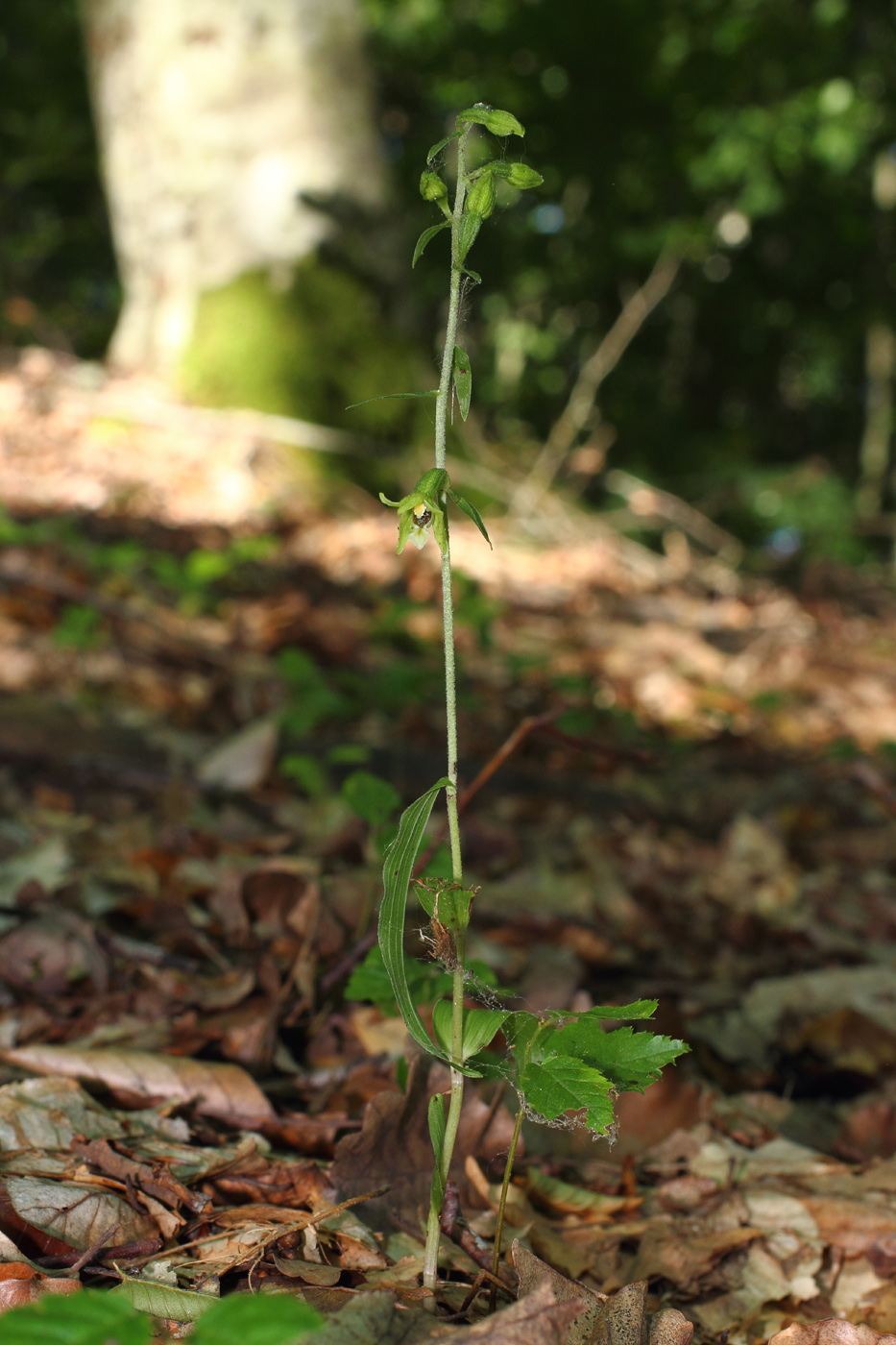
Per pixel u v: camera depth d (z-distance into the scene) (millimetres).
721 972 2672
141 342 8555
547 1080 1097
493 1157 1562
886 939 3121
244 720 3818
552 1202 1594
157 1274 1215
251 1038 1836
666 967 2646
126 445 7395
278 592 5691
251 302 8094
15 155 15586
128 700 3707
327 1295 1203
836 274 17766
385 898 1064
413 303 8977
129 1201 1322
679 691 5492
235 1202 1414
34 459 6949
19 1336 710
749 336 19109
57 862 2359
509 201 1067
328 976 1988
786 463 19719
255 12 8219
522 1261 1214
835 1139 1950
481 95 15008
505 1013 1131
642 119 15055
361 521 7246
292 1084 1782
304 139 8281
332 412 8117
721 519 12758
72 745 3129
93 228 16141
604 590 7453
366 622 5449
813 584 8742
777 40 14469
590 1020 1123
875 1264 1541
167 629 4535
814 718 5754
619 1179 1708
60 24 15469
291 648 4777
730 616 7566
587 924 2684
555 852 3256
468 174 1043
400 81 15680
